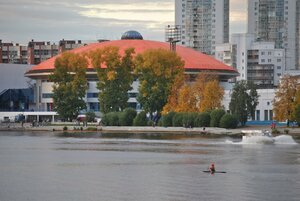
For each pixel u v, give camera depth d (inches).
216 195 5841.5
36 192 6063.0
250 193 5930.1
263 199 5679.1
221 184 6387.8
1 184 6510.8
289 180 6614.2
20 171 7504.9
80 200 5698.8
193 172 7234.3
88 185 6402.6
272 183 6437.0
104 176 6993.1
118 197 5792.3
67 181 6668.3
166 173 7170.3
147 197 5772.6
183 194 5895.7
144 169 7539.4
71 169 7632.9
